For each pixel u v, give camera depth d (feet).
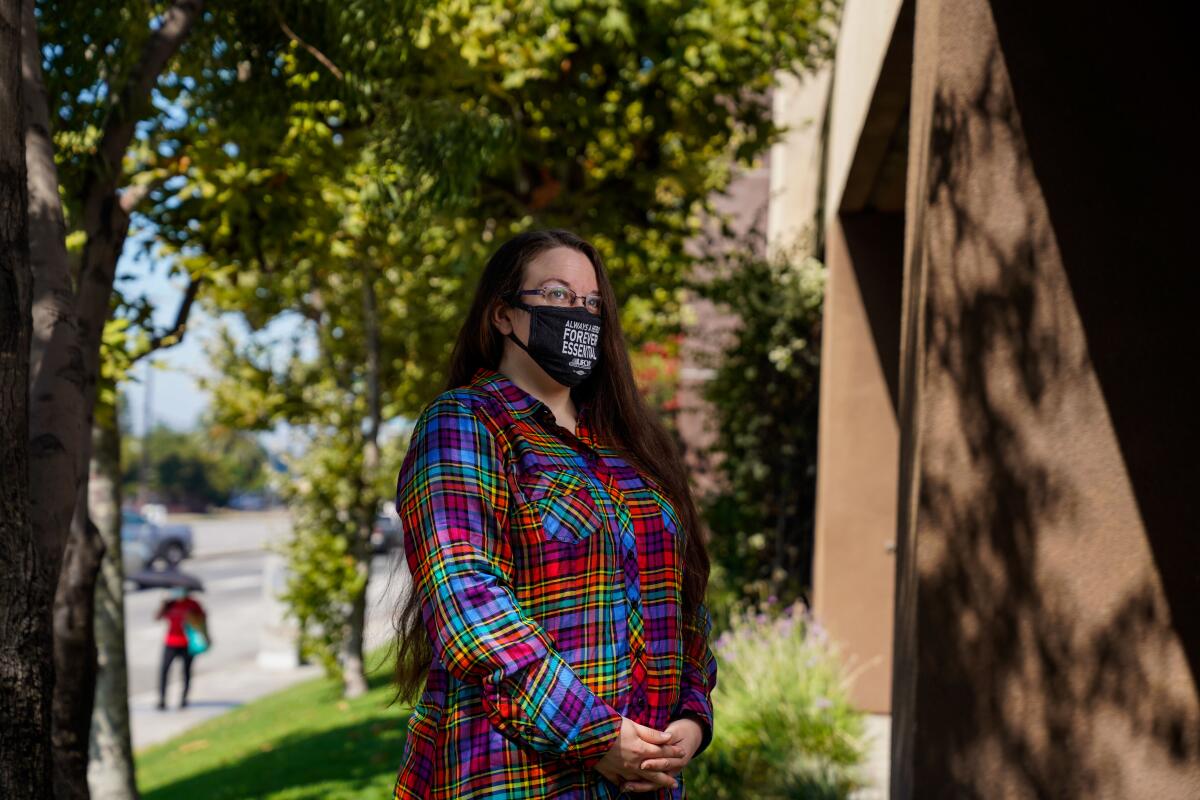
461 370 7.27
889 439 26.89
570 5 24.72
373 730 29.96
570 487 6.44
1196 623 11.22
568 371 6.86
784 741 19.22
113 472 23.81
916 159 13.00
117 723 23.58
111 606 23.65
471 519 6.15
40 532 9.41
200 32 16.72
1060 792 11.32
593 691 6.18
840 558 26.53
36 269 10.05
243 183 19.45
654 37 26.99
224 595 85.97
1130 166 11.49
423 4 16.75
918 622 11.59
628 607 6.46
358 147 19.94
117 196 13.82
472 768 6.07
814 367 33.04
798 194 42.98
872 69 19.34
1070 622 11.36
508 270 7.05
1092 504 11.37
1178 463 11.32
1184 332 11.37
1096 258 11.49
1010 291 11.57
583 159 31.30
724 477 35.45
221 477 254.88
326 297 40.55
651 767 5.96
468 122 16.84
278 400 41.55
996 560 11.48
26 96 10.29
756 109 31.50
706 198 33.45
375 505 40.16
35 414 9.71
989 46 11.68
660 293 35.04
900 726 12.50
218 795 25.31
